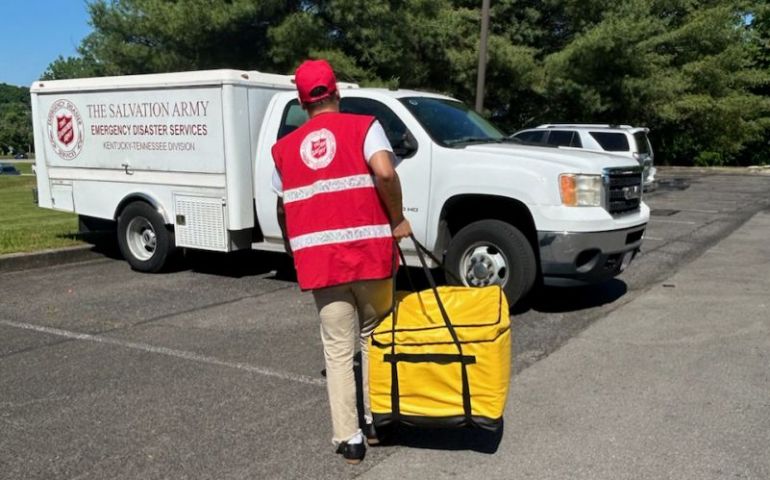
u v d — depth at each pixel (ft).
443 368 11.84
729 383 15.97
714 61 96.48
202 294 24.73
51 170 30.40
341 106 23.39
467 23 77.56
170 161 26.71
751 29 114.83
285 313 22.17
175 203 26.89
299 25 56.49
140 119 27.17
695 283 26.14
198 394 15.60
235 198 25.38
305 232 11.89
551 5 88.07
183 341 19.38
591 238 20.29
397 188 11.78
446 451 12.88
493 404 11.79
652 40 86.74
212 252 31.65
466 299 13.42
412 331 12.17
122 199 28.27
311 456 12.70
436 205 21.77
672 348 18.47
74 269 29.14
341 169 11.74
